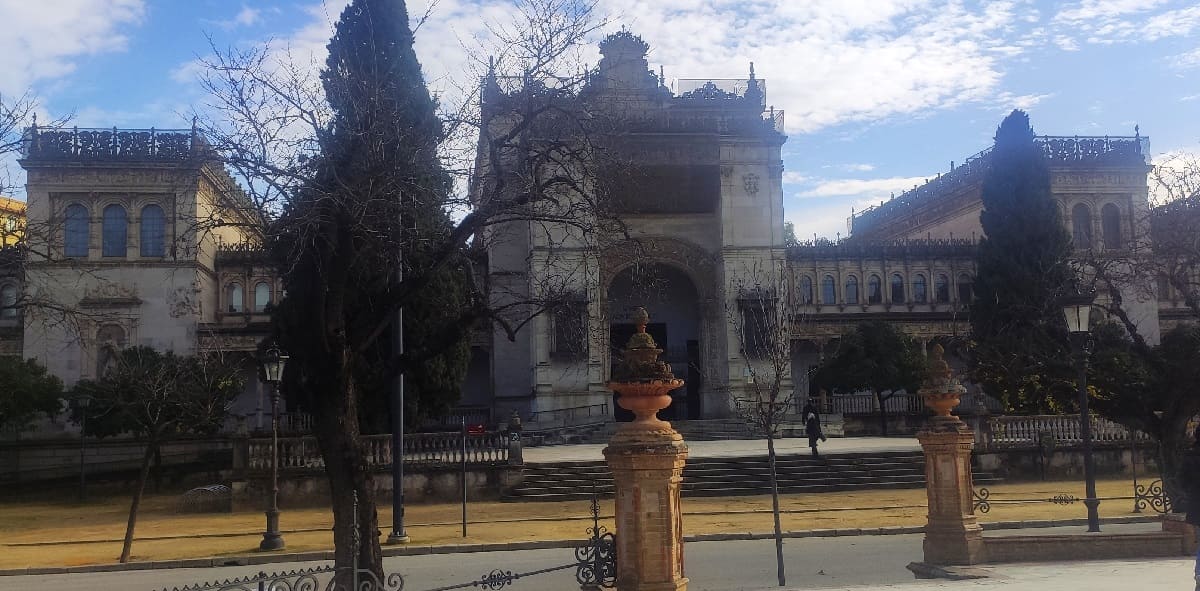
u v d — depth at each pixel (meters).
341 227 12.85
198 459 49.41
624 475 9.88
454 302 34.59
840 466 33.03
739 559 18.61
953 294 63.78
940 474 14.98
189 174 16.97
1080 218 62.47
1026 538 14.81
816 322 60.66
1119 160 62.72
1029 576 12.98
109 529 27.23
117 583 17.89
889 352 50.22
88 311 52.41
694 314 54.78
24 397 41.81
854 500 28.72
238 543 22.84
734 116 51.88
